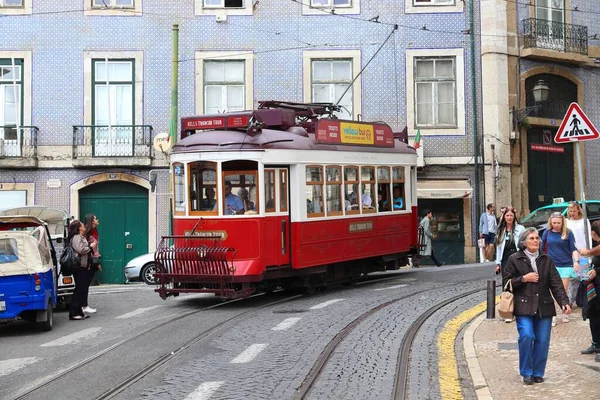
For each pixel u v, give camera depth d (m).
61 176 25.16
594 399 7.41
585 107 28.25
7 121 25.38
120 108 25.59
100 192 25.44
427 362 9.65
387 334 11.50
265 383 8.58
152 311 15.11
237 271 14.67
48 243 14.68
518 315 8.19
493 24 26.11
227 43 25.84
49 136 25.31
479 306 14.20
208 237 14.91
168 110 25.55
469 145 26.14
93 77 25.50
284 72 25.94
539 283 8.16
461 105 26.17
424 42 26.17
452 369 9.22
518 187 26.61
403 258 19.78
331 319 13.01
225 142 14.98
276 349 10.58
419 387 8.32
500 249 12.46
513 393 7.85
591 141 28.50
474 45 26.19
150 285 21.44
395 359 9.75
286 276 15.56
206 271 14.76
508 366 9.08
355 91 26.09
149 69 25.58
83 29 25.47
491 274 19.91
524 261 8.20
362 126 17.98
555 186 27.83
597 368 8.66
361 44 26.11
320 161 16.34
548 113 27.44
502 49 26.28
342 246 16.95
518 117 26.52
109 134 25.25
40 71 25.39
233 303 15.82
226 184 15.02
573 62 27.70
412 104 26.09
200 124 15.90
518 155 26.66
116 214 25.41
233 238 14.85
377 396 7.92
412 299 15.23
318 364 9.51
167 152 24.19
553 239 11.62
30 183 25.14
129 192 25.45
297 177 15.66
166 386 8.59
